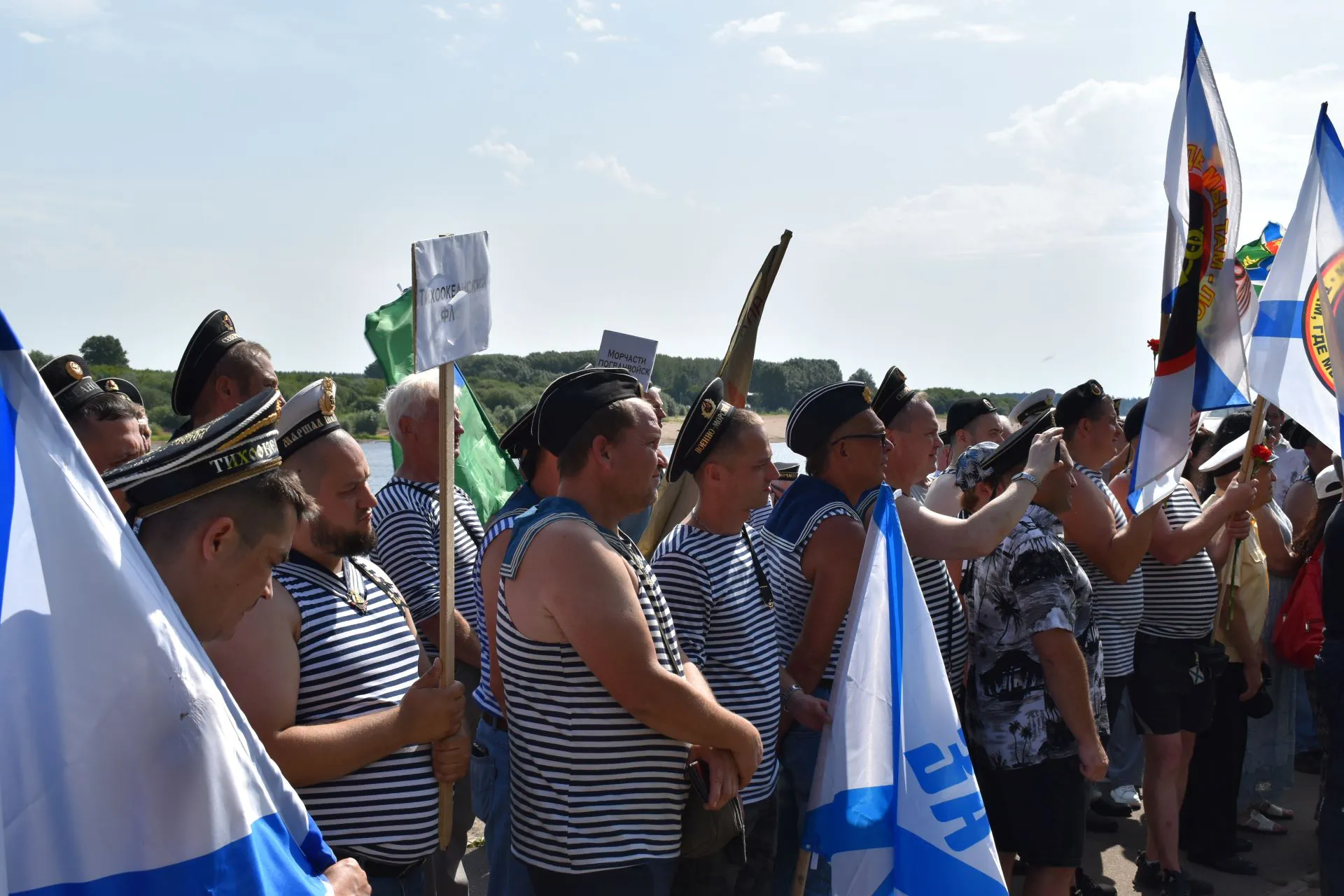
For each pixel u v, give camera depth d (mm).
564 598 2645
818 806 3086
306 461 2604
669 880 2828
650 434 2875
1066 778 3695
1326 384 4977
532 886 2969
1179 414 4523
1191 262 4652
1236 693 5355
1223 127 4707
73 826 1689
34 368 1687
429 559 3980
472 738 4098
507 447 3740
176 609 1798
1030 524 3783
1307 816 6207
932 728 3094
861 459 3855
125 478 1999
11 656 1665
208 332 4020
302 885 1919
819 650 3686
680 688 2695
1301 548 6059
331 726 2465
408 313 5742
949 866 2973
